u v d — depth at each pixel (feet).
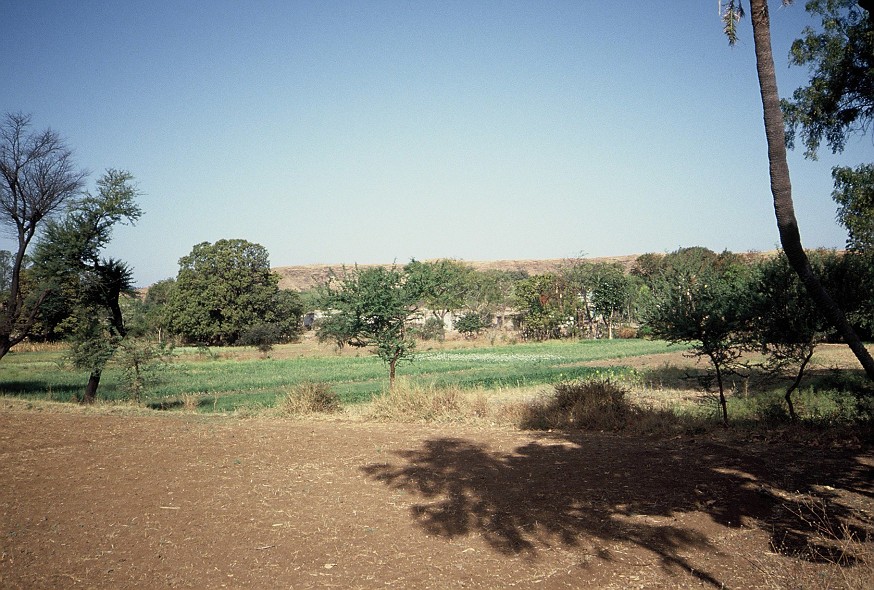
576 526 24.18
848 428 39.88
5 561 21.17
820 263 43.11
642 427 44.60
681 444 38.96
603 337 220.84
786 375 70.13
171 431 46.78
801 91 52.90
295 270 516.73
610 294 209.05
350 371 124.77
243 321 226.79
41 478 32.55
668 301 46.37
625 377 87.30
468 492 29.04
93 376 72.84
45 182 71.41
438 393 55.26
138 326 77.36
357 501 27.91
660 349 159.53
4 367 134.10
